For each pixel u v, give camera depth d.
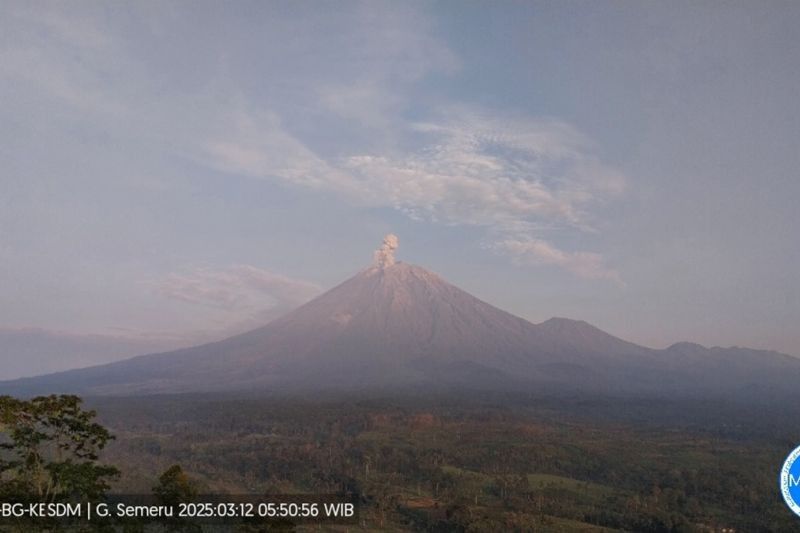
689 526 64.12
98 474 29.50
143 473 84.75
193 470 94.19
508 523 65.12
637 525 66.94
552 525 65.50
